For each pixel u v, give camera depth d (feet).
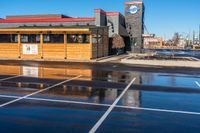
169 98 35.27
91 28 104.01
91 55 104.58
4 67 73.10
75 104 30.86
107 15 141.08
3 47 112.27
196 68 79.10
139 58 102.99
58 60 100.27
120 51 149.79
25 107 29.01
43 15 155.94
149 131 21.85
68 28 105.40
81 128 22.18
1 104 30.19
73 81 49.47
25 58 108.58
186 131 22.03
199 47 298.15
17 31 108.88
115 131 21.62
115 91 39.93
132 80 52.13
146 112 27.86
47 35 108.17
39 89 40.50
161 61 88.58
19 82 47.01
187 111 28.63
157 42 302.86
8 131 21.31
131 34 161.68
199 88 43.65
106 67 77.66
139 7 160.25
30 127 22.33
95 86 44.21
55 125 22.93
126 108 29.45
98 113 27.07
